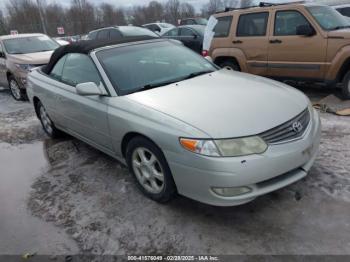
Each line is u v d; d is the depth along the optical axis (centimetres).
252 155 265
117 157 383
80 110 401
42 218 333
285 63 661
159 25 1809
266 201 318
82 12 3978
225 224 295
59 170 431
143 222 309
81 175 410
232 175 262
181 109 303
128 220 314
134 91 354
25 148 521
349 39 569
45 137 564
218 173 264
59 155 479
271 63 685
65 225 318
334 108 575
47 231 313
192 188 285
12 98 917
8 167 458
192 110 299
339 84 646
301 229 280
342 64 587
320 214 295
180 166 284
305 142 292
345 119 513
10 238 309
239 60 736
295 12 638
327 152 401
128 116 327
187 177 283
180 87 353
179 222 304
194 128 276
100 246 287
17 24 3800
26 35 971
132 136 338
